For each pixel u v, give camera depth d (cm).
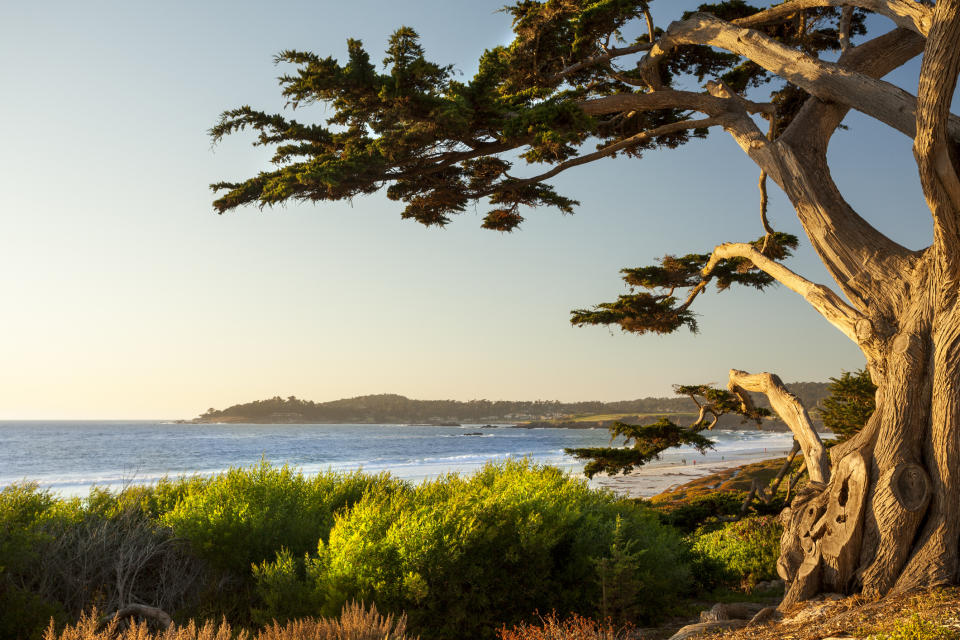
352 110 920
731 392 1338
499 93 1161
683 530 1552
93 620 494
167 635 480
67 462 8506
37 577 724
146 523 866
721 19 1255
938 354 766
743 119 1112
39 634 634
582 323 1444
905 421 770
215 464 8125
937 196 690
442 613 734
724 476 6059
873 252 896
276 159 978
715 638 701
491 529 782
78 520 814
